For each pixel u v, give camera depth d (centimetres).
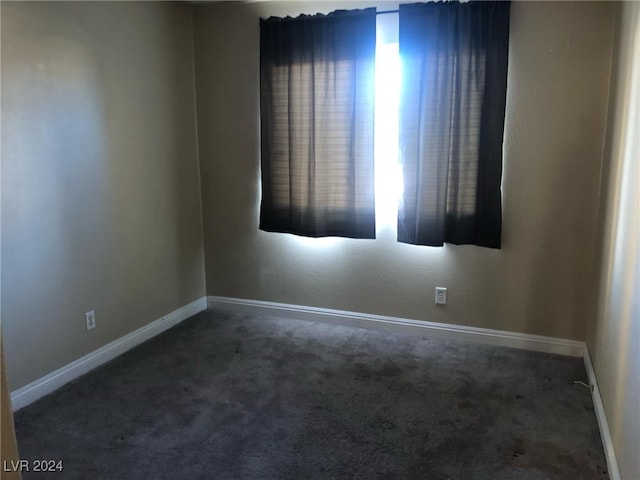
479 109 299
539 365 298
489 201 308
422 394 265
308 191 344
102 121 295
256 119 362
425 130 307
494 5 287
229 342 335
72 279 281
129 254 322
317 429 233
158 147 342
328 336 345
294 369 295
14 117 244
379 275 350
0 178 239
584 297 305
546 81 291
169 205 356
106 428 234
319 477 200
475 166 306
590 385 270
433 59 300
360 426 235
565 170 296
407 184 319
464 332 335
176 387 274
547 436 226
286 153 349
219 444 222
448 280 333
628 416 177
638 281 172
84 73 281
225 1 352
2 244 242
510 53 295
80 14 277
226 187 380
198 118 379
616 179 232
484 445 220
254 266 384
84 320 290
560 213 302
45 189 262
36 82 254
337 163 335
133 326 329
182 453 216
